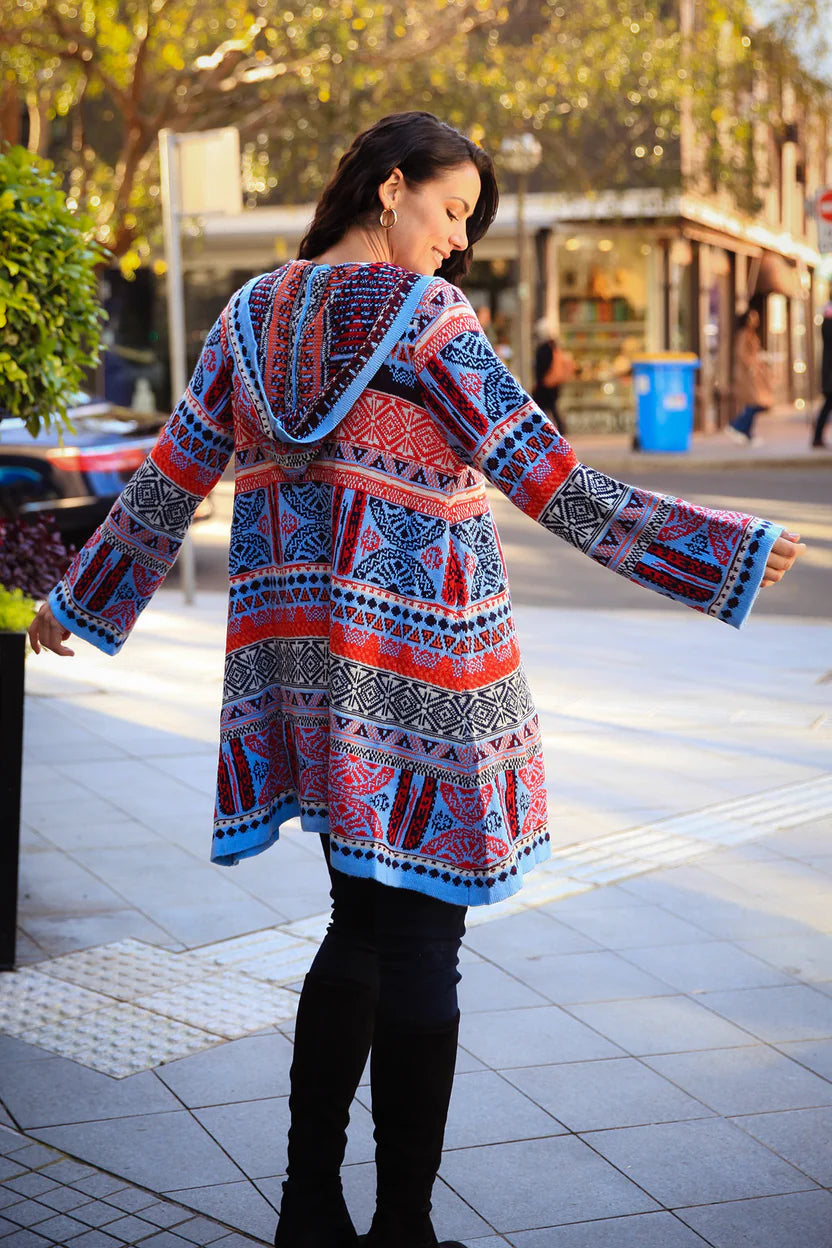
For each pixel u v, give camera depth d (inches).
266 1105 114.8
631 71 774.5
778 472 745.0
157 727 248.2
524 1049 124.9
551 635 337.4
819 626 346.3
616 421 1011.9
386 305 79.7
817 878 169.9
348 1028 86.0
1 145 150.4
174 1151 107.4
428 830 81.1
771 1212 99.3
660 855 178.4
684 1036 127.6
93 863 175.6
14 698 138.9
